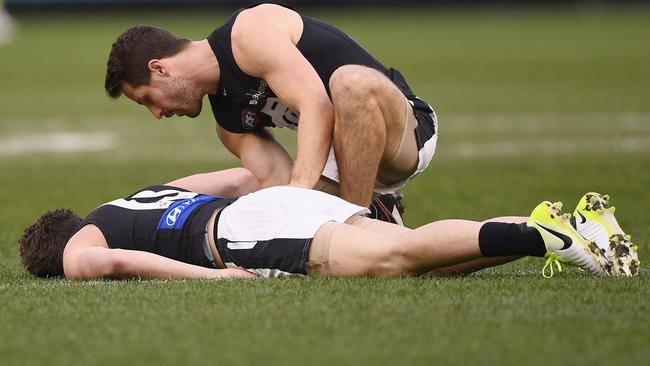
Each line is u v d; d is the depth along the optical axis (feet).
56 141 152.66
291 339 39.99
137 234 55.72
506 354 37.73
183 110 61.72
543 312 43.57
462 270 52.16
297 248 52.21
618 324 41.55
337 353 38.09
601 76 240.73
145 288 50.03
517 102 194.49
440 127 161.17
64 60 298.56
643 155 123.44
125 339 40.47
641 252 63.98
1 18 397.60
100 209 57.16
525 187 101.30
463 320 42.45
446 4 491.31
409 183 106.93
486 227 49.73
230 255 53.57
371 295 47.01
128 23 412.98
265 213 53.31
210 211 55.01
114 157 133.49
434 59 286.46
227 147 65.82
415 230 51.47
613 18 449.89
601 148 131.85
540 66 266.98
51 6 448.65
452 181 107.55
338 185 59.36
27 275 59.41
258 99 61.41
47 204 95.35
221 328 41.83
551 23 426.51
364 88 57.31
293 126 63.62
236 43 59.77
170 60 60.39
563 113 175.42
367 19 442.50
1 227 81.87
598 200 50.83
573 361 36.83
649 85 219.20
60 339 40.70
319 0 471.62
